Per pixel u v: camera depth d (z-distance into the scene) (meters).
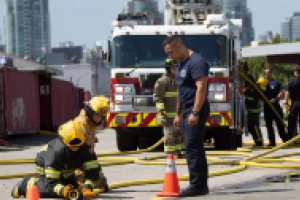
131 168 23.19
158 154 29.45
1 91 45.09
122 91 30.08
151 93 30.02
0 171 22.70
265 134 51.81
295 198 14.88
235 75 30.94
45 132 59.16
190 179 15.95
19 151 34.97
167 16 33.75
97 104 16.14
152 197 15.97
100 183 16.70
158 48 30.23
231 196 15.60
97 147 38.00
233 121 30.75
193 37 30.27
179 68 16.08
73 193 13.98
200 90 15.57
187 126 15.89
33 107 54.91
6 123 45.81
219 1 34.06
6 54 71.00
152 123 29.94
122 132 31.97
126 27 30.30
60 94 66.19
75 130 14.11
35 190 12.20
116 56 30.30
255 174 20.48
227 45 30.28
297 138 24.36
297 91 34.00
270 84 34.22
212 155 28.25
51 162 14.21
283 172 20.91
